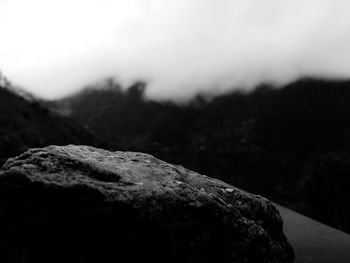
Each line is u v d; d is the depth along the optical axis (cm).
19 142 5916
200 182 889
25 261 669
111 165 780
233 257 773
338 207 4850
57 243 676
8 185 687
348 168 4938
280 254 900
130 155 901
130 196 693
